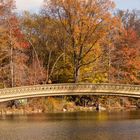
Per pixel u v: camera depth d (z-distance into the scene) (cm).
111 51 9469
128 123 6378
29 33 10138
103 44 9319
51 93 7031
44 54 9925
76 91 7094
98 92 7106
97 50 8969
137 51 9731
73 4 8725
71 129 5800
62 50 9425
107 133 5459
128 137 5172
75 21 8756
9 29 8756
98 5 8719
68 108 8756
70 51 9231
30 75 8900
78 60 8869
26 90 6919
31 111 8319
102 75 9375
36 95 6975
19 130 5747
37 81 9019
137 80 9581
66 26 8956
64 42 9281
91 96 9225
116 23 8850
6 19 8819
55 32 9356
